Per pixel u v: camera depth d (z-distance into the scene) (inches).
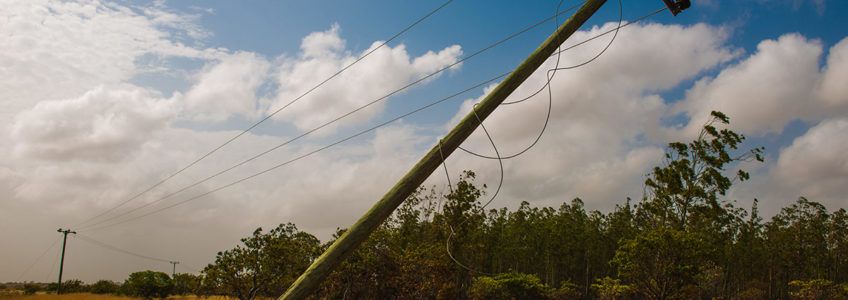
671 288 1375.5
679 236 1382.9
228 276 1175.0
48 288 2603.3
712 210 1676.9
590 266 2709.2
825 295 1779.0
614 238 2472.9
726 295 2240.4
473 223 1745.8
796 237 2322.8
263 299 1295.5
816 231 2281.0
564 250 2475.4
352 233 273.3
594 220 2556.6
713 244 1942.7
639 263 1443.2
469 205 1752.0
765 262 2412.6
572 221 2564.0
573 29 328.5
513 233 2546.8
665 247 1384.1
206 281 1181.7
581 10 331.9
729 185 1646.2
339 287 1302.9
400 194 284.2
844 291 1743.4
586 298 2405.3
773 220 2402.8
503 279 1946.4
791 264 2332.7
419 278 1375.5
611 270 2391.7
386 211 280.5
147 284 2293.3
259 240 1196.5
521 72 318.0
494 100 309.9
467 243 1838.1
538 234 2524.6
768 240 2399.1
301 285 260.4
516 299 1946.4
